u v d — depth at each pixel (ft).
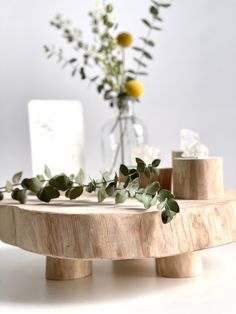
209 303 2.46
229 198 2.70
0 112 4.37
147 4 4.81
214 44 4.99
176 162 2.77
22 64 4.44
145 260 3.34
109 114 4.73
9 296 2.64
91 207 2.48
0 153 4.37
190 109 4.94
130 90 3.79
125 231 2.26
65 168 3.96
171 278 2.91
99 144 4.70
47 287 2.79
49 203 2.66
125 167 2.64
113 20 4.14
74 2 4.59
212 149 5.00
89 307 2.44
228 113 5.04
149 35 4.81
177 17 4.89
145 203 2.39
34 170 3.82
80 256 2.25
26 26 4.45
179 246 2.35
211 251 3.57
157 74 4.84
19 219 2.46
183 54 4.91
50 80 4.54
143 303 2.48
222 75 5.02
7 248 3.87
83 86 4.65
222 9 5.00
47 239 2.30
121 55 4.73
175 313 2.34
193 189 2.69
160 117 4.86
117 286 2.77
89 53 4.36
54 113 3.95
